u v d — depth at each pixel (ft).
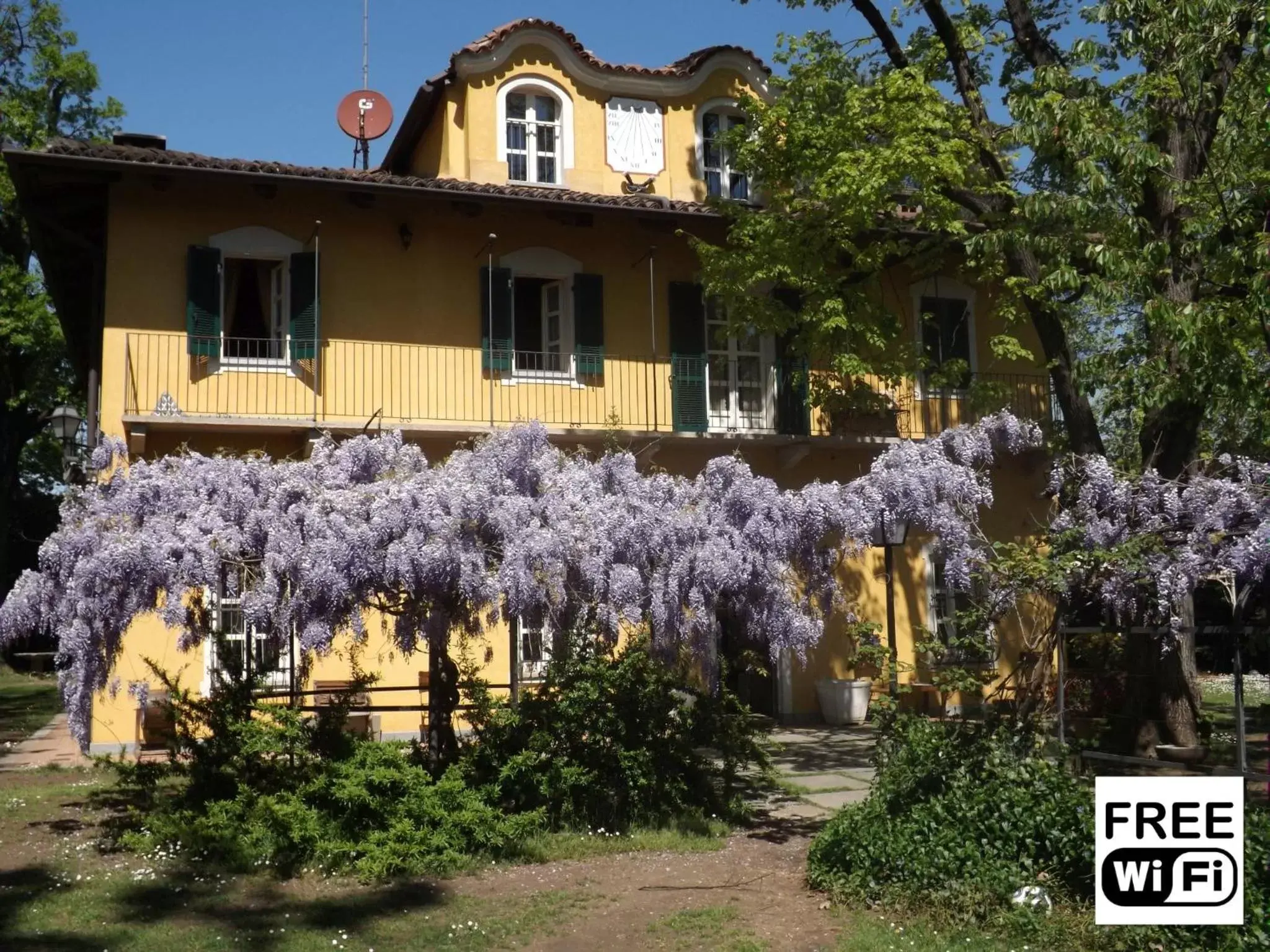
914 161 43.80
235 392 47.83
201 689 44.24
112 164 44.70
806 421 54.60
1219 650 32.73
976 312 59.67
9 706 65.26
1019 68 48.62
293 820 26.43
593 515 27.78
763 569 28.02
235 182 47.03
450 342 51.29
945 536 29.50
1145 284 38.55
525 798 29.17
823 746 46.55
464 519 26.84
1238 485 29.04
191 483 28.60
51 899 23.61
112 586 26.45
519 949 20.90
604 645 30.37
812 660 54.49
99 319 48.60
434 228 51.65
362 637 26.78
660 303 54.75
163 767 30.01
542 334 54.34
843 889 23.41
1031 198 40.68
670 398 54.13
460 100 56.24
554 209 50.93
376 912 22.86
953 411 57.77
